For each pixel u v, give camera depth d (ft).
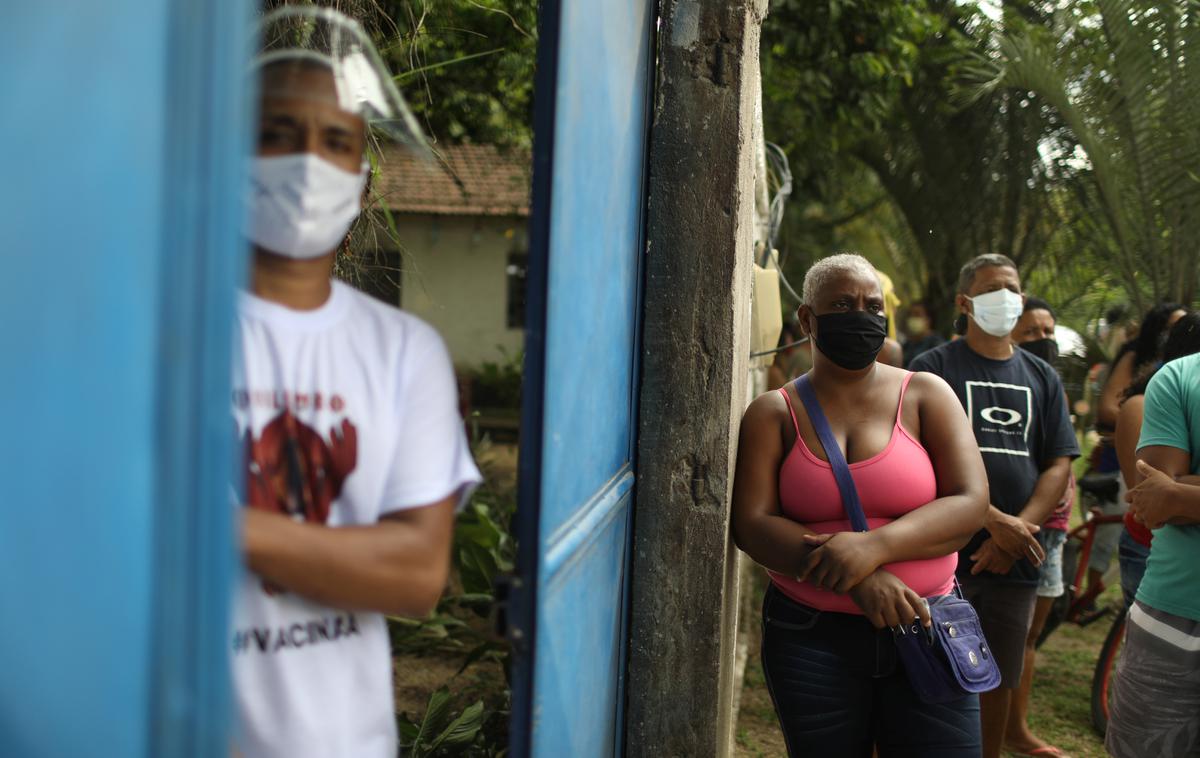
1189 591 8.89
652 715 8.71
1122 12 25.88
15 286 2.47
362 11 10.41
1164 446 9.23
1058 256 34.53
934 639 8.36
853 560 8.02
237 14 2.70
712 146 8.47
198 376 2.66
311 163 4.26
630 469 8.40
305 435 4.41
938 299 40.32
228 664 2.79
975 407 12.17
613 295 7.00
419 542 4.49
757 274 14.85
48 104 2.47
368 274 10.85
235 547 2.91
